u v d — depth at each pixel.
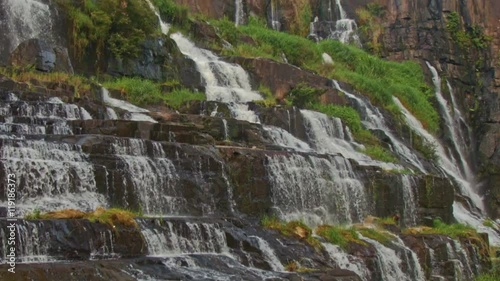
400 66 77.38
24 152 32.03
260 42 70.25
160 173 35.47
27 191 31.30
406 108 70.25
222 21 69.38
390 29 82.25
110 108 42.03
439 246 41.78
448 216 50.19
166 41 56.06
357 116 58.47
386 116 63.25
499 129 76.56
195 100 50.19
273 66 60.06
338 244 36.88
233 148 39.16
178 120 43.97
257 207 38.53
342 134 55.06
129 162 34.44
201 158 37.31
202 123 44.28
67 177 32.50
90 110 40.88
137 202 34.19
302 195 40.72
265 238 34.06
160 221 31.03
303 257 33.97
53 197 31.97
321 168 42.41
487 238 47.34
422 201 48.16
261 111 50.69
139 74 53.47
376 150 54.69
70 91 43.94
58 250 27.34
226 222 33.91
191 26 65.00
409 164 56.84
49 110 39.06
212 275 28.42
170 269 28.12
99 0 54.03
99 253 28.36
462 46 82.25
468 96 80.62
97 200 33.03
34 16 50.34
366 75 72.81
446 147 71.25
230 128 44.91
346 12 83.94
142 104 48.31
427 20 82.19
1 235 26.06
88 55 51.78
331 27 82.38
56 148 33.19
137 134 38.16
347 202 43.25
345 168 44.16
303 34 81.50
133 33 53.50
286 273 30.88
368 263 36.84
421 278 39.88
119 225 29.52
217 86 56.88
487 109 79.06
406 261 39.28
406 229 44.47
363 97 64.06
